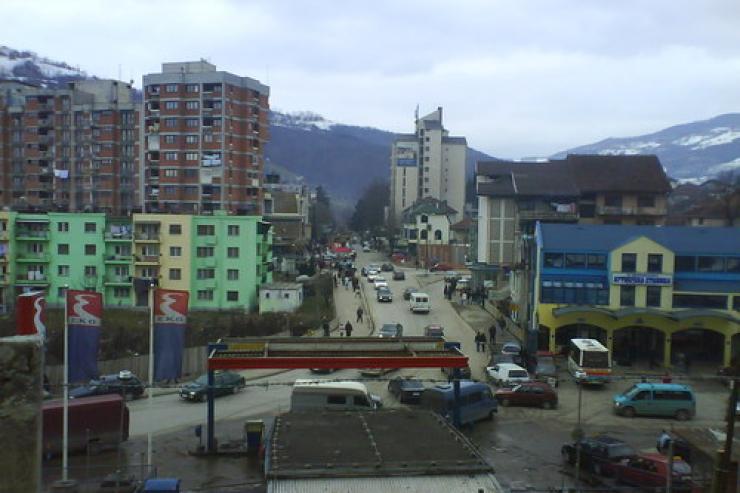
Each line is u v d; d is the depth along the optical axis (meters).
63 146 111.25
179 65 101.00
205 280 75.50
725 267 53.44
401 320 68.06
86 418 30.06
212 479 26.81
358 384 33.84
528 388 39.66
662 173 88.06
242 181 99.81
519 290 63.28
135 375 45.25
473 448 19.64
